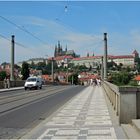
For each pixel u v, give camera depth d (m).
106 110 22.83
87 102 29.95
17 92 51.28
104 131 14.49
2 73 99.06
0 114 22.11
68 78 149.75
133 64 158.88
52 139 13.01
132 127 15.01
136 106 15.79
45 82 97.69
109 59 171.25
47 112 23.12
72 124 16.78
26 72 111.00
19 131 15.45
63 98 36.78
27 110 24.55
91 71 177.50
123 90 15.74
